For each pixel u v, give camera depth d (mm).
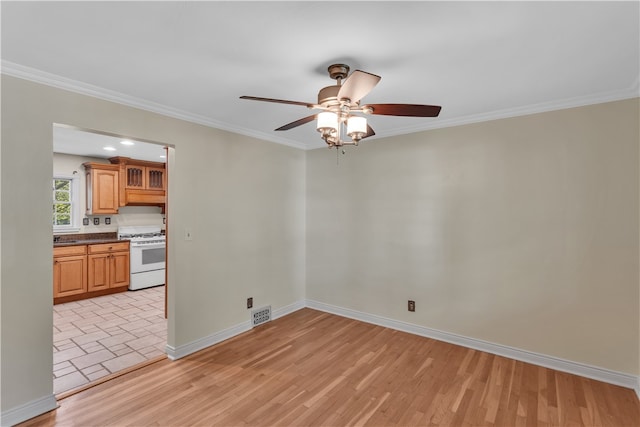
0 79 2010
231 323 3473
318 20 1557
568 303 2729
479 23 1580
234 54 1901
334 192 4180
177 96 2584
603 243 2588
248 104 2766
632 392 2432
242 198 3586
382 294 3775
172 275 2967
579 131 2662
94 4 1428
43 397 2178
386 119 3213
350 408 2254
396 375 2688
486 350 3107
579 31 1648
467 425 2084
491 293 3084
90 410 2207
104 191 5320
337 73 2041
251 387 2502
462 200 3227
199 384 2537
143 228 6109
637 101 2445
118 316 4121
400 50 1850
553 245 2783
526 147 2891
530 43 1770
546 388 2494
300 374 2697
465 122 3174
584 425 2082
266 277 3893
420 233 3492
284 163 4133
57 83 2225
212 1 1404
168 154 3002
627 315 2508
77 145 4410
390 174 3693
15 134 2072
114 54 1907
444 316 3354
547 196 2805
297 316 4113
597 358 2615
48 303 2217
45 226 2207
